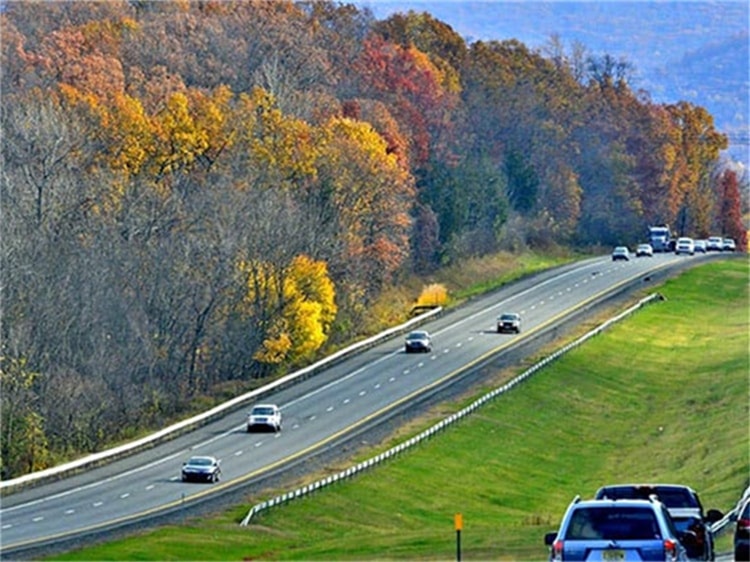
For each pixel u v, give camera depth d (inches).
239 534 4783.5
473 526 5211.6
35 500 5610.2
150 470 6210.6
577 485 6427.2
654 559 2332.7
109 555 4306.1
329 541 4655.5
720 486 5733.3
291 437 6855.3
